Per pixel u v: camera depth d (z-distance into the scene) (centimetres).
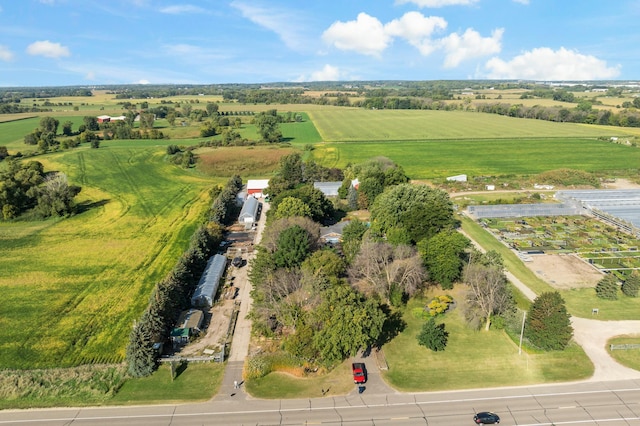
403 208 9906
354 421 5075
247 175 18112
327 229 10769
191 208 13538
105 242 10825
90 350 6612
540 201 13925
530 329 6500
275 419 5125
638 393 5525
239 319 7444
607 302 7762
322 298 6381
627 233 11056
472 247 9012
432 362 6209
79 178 17038
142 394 5606
